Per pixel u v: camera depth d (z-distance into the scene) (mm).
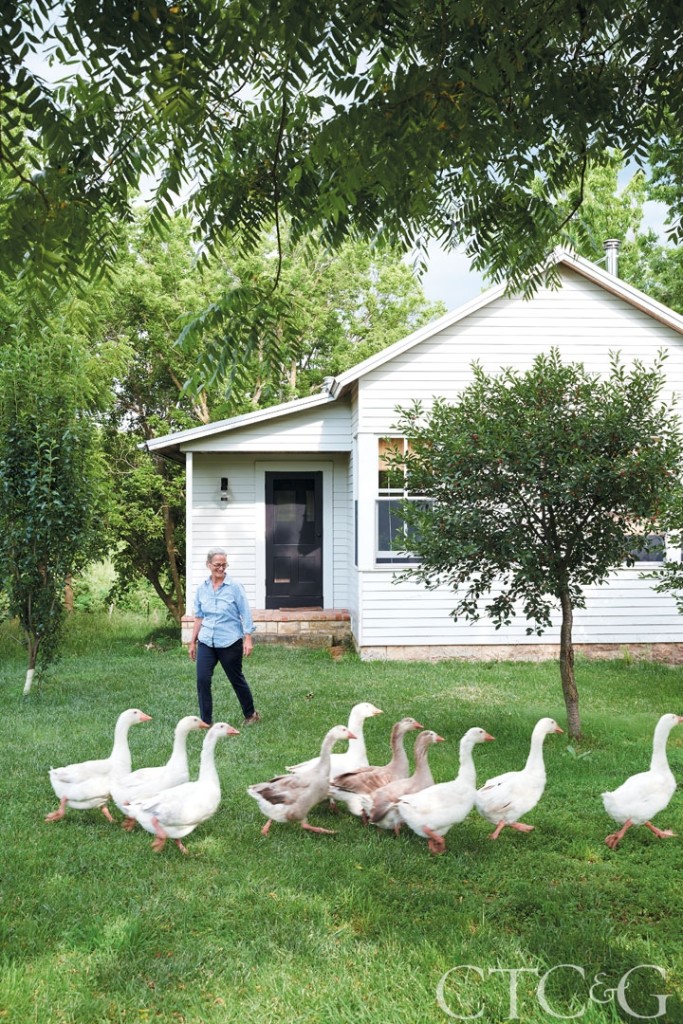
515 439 8094
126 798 5953
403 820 5863
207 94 2885
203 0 2621
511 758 8211
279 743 8734
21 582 11438
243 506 17281
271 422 16609
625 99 3477
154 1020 3803
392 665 14039
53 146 2537
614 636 14992
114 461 22047
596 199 22641
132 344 24250
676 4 2938
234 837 6023
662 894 5098
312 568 17406
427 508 8836
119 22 2387
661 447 8094
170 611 19891
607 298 14766
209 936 4508
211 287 23578
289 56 2623
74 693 11461
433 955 4293
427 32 2887
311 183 3422
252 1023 3734
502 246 4238
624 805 5758
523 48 3041
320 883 5215
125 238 3365
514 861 5648
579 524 8352
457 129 3119
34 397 11445
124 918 4648
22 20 2402
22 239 2727
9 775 7480
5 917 4668
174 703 10711
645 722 9883
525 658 14844
